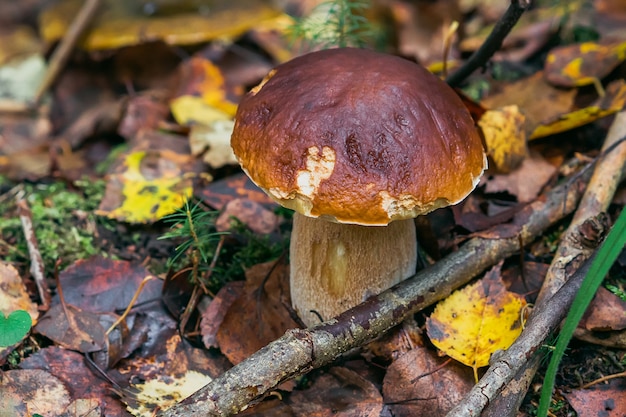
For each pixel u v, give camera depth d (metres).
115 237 0.45
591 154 0.45
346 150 0.34
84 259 0.42
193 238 0.41
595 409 0.36
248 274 0.41
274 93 0.36
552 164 0.45
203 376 0.38
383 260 0.37
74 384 0.38
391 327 0.38
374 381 0.38
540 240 0.42
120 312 0.41
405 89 0.35
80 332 0.39
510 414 0.34
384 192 0.34
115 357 0.39
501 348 0.37
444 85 0.37
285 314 0.40
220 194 0.46
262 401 0.37
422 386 0.37
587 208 0.40
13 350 0.39
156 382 0.38
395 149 0.34
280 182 0.34
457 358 0.37
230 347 0.39
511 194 0.44
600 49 0.46
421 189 0.34
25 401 0.37
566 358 0.38
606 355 0.38
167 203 0.46
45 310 0.40
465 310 0.38
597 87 0.45
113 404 0.37
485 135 0.43
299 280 0.39
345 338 0.36
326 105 0.34
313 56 0.37
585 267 0.37
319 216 0.34
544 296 0.38
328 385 0.38
